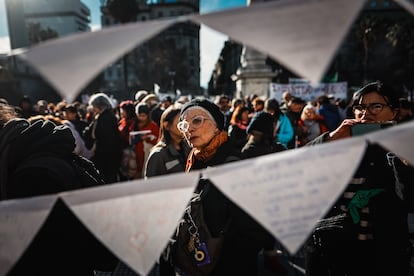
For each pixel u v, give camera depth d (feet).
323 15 1.48
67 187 3.28
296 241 1.75
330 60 1.44
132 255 2.03
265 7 1.56
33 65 1.53
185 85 168.04
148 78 153.89
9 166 3.30
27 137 3.40
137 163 12.51
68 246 3.31
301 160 1.81
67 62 1.54
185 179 2.02
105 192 2.12
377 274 4.56
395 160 4.25
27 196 3.08
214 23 1.58
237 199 1.83
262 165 1.85
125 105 13.85
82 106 30.78
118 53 1.57
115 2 125.49
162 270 5.49
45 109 19.60
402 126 1.82
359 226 4.62
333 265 4.88
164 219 2.03
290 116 15.34
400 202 4.61
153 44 151.23
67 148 3.75
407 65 124.67
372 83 4.78
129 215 2.06
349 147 1.79
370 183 4.61
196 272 4.31
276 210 1.79
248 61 31.86
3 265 2.13
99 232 2.06
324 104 15.49
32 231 2.11
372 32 105.19
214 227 4.21
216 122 4.74
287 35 1.51
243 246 4.17
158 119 12.46
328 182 1.77
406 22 112.78
